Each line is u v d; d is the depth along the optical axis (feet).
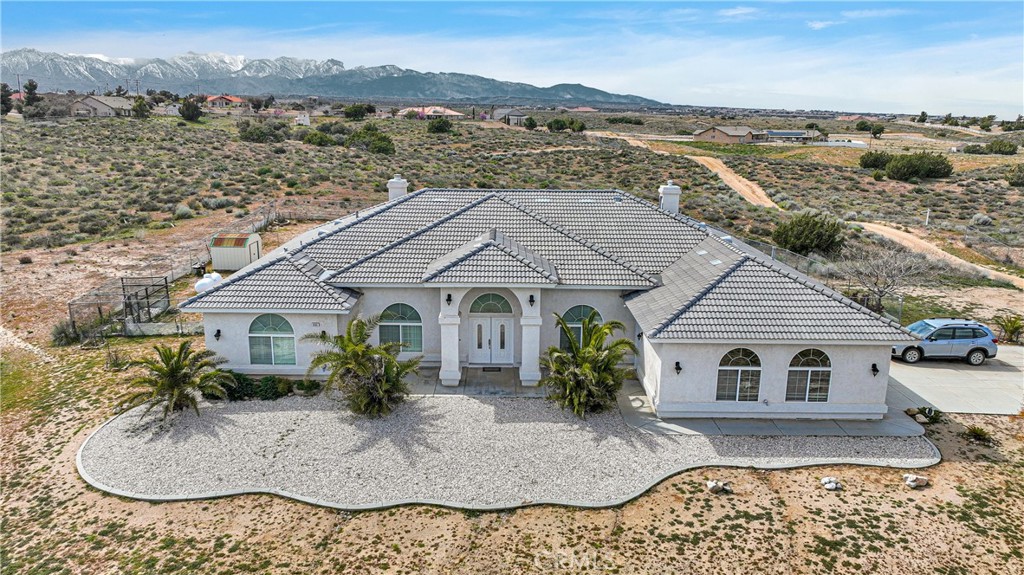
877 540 40.32
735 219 162.61
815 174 252.83
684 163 263.29
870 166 282.36
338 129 342.03
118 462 49.55
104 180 179.93
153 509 43.83
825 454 51.16
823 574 37.24
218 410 58.08
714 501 44.60
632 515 43.04
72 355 73.67
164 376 55.83
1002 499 45.01
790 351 55.16
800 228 127.24
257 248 113.19
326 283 63.77
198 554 39.11
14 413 59.21
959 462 50.29
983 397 62.49
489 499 44.75
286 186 189.67
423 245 69.67
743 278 59.57
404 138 332.19
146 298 85.71
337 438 53.06
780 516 42.91
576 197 84.38
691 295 58.18
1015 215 175.83
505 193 85.20
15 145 209.87
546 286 60.85
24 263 111.14
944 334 71.82
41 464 50.01
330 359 56.03
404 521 42.45
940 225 157.89
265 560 38.52
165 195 167.73
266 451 50.98
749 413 56.65
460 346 67.67
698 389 56.08
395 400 58.29
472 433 53.98
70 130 251.39
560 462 49.55
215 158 222.07
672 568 37.81
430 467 48.70
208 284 72.13
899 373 68.74
